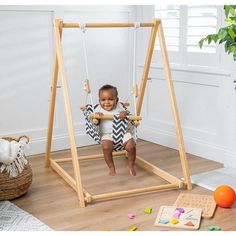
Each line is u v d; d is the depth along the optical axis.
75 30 3.74
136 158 3.41
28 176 2.80
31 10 3.48
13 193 2.71
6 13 3.39
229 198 2.57
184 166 2.92
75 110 3.87
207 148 3.55
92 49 3.86
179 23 3.63
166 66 2.99
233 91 3.26
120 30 3.98
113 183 3.02
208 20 3.40
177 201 2.68
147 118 4.12
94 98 3.96
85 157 3.48
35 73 3.61
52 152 3.77
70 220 2.45
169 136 3.88
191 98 3.66
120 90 4.10
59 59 2.82
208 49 3.45
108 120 3.08
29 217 2.47
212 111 3.49
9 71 3.49
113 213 2.54
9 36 3.44
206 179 3.07
